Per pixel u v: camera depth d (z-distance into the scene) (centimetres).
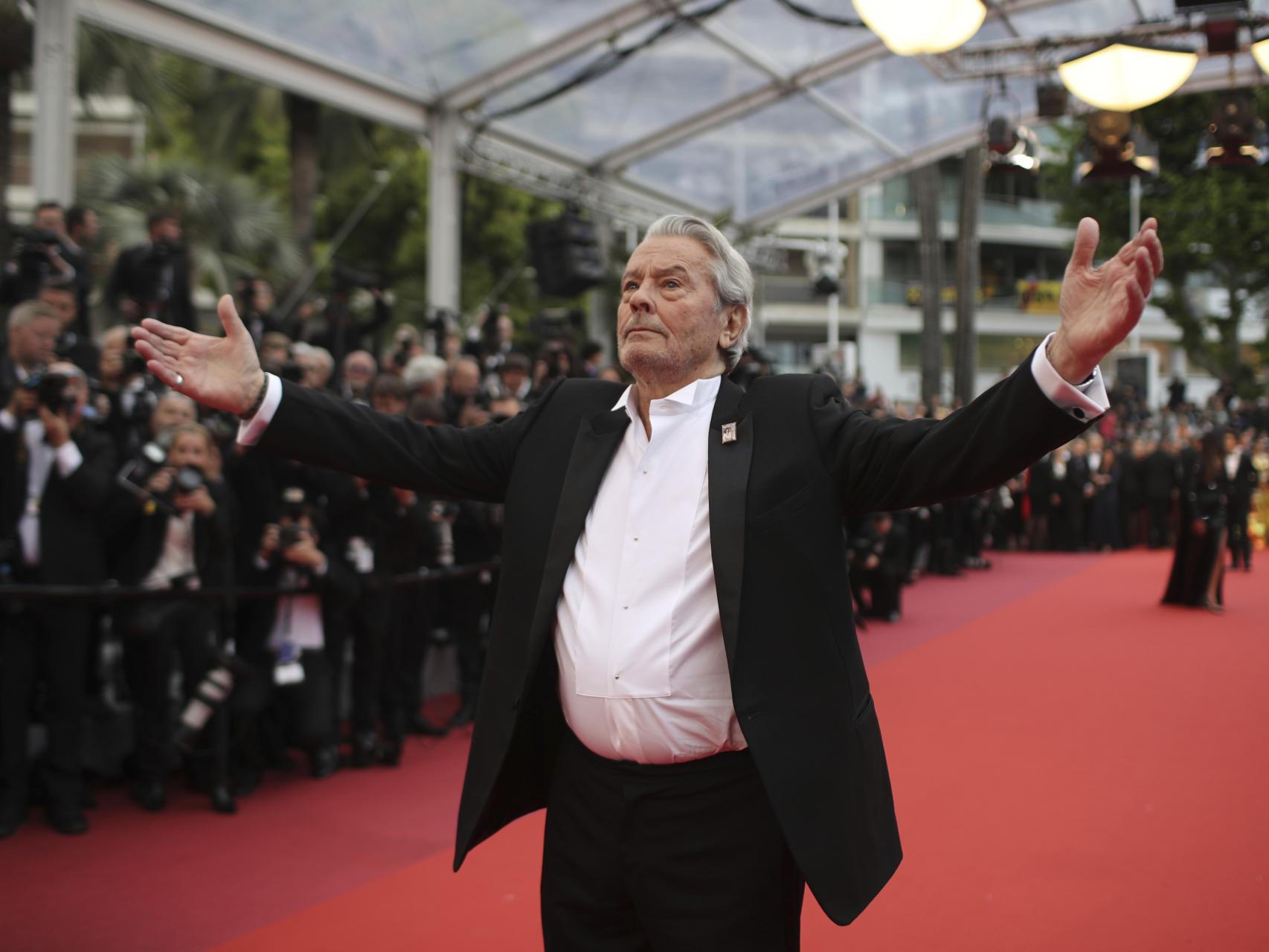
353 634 535
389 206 2005
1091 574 1346
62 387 441
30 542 441
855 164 1376
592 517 194
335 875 385
